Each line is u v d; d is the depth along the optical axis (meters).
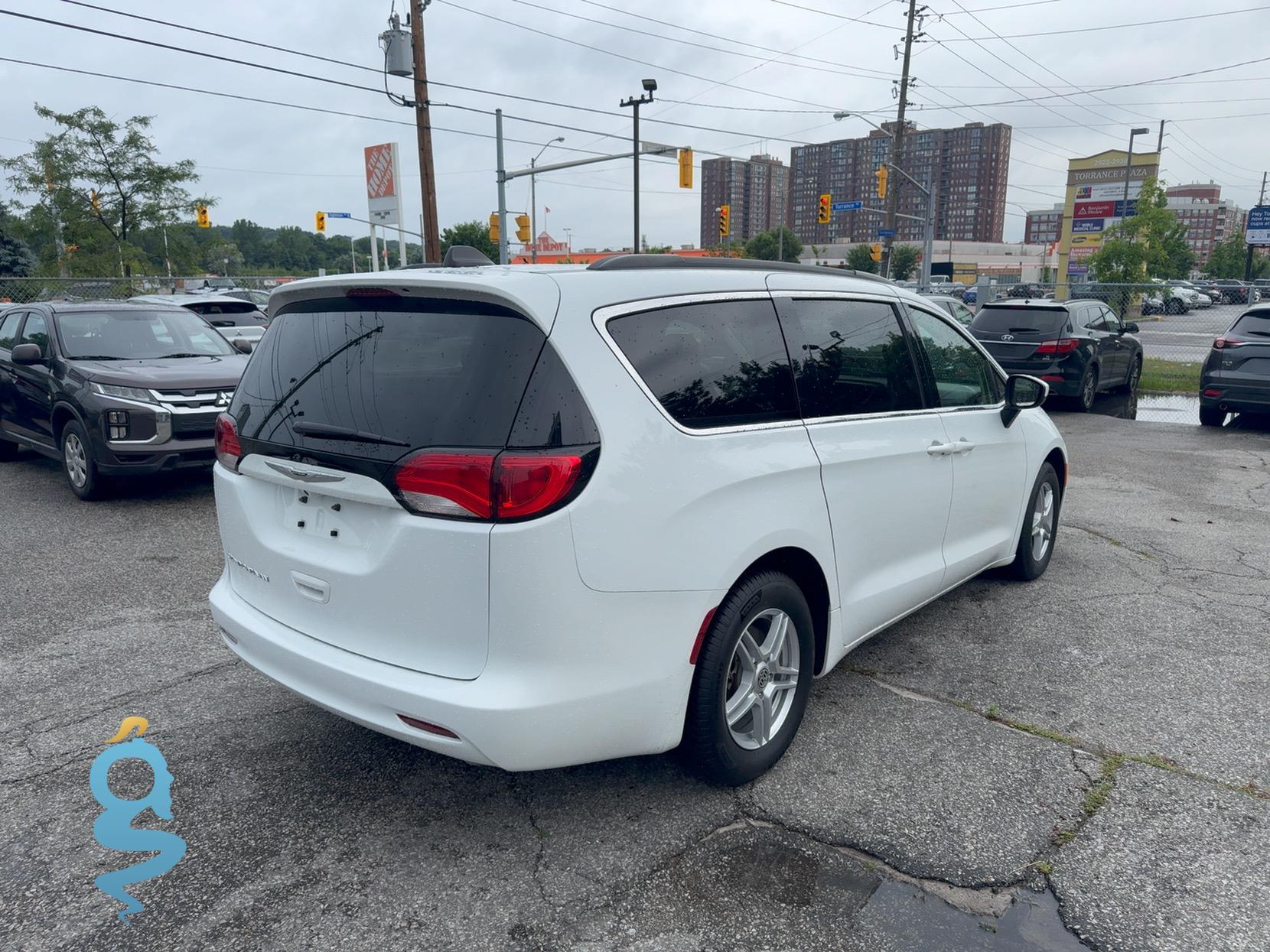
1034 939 2.48
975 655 4.39
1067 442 10.98
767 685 3.23
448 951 2.45
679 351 2.92
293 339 3.14
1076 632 4.70
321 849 2.90
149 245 33.00
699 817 3.05
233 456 3.26
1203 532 6.68
